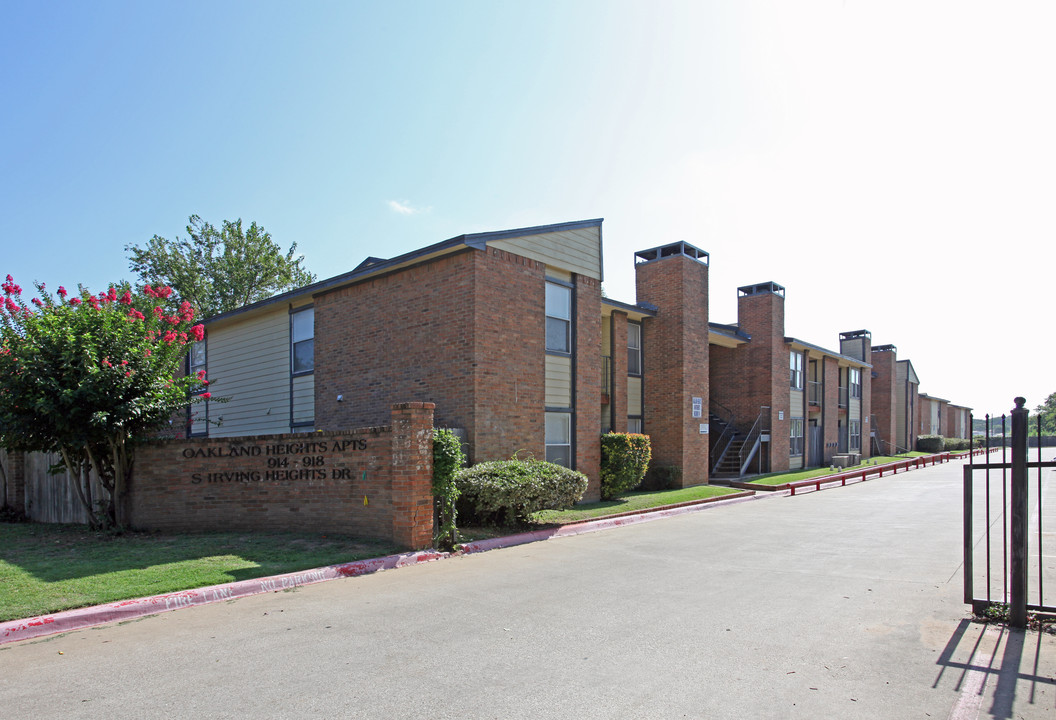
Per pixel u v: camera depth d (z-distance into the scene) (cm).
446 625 579
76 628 580
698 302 2098
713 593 699
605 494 1619
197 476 1057
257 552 855
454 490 971
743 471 2445
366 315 1527
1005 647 516
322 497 998
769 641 534
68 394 933
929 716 391
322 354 1641
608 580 762
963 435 6919
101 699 420
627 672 464
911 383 4769
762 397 2655
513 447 1359
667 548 992
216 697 422
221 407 2012
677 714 394
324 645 524
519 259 1409
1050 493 1916
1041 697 418
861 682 445
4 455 1330
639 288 2133
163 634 559
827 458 3203
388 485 944
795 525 1266
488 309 1327
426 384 1377
